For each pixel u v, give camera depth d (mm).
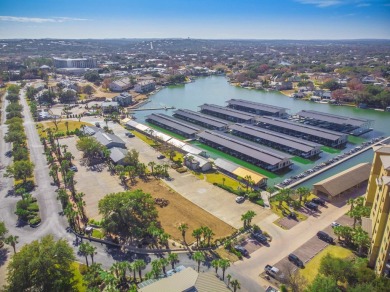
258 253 89438
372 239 81938
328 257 78000
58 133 196000
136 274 81812
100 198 121312
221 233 98812
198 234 89875
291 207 114000
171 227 102188
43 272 71688
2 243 94625
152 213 104375
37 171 146625
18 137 174750
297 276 78500
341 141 186375
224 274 80938
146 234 97812
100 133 187000
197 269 83062
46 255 72938
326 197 120688
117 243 94562
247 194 122312
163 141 185625
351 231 90250
